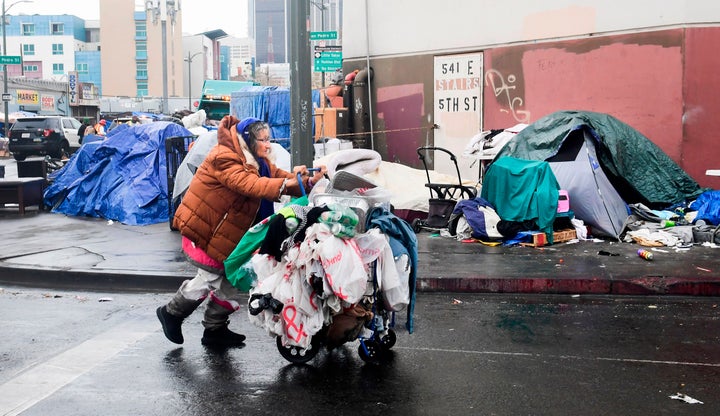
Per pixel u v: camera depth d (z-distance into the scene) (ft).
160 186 40.45
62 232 36.42
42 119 109.50
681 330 19.54
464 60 47.32
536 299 23.62
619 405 14.12
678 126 38.99
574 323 20.45
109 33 362.74
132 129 43.42
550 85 43.52
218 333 18.69
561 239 31.07
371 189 17.29
